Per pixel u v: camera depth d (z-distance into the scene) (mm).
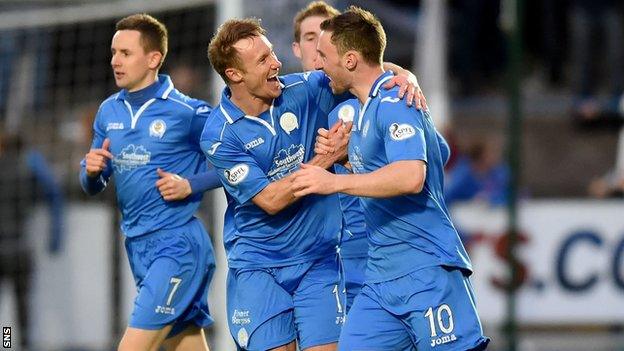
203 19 41219
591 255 38500
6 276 37750
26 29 40438
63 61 41062
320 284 23422
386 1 51250
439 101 42844
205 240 25844
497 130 49094
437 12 44312
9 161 38188
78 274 37719
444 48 47906
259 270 23500
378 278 21797
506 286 37219
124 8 38531
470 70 51094
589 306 38438
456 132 48438
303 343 23359
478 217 38562
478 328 21547
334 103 23609
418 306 21359
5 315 37688
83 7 39062
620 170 45062
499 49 50719
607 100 48219
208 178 25047
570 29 50125
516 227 35500
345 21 21312
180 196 24953
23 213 38031
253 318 23438
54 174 39969
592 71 49469
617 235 38500
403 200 21234
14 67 40312
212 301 37969
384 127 20859
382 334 21656
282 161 23094
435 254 21344
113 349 37438
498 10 50250
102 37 41406
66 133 40875
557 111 50188
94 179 25688
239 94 22641
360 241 25359
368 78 21438
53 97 40969
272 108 22906
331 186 20031
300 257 23453
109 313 37531
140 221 25594
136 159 25297
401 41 50281
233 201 24109
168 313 25312
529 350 37906
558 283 38344
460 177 39812
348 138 22453
